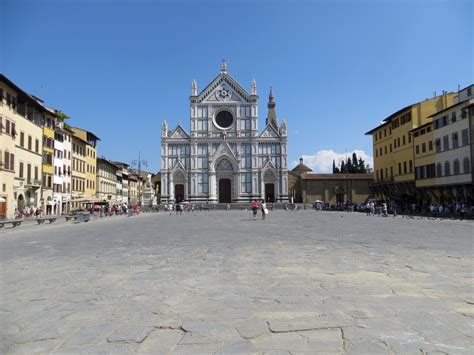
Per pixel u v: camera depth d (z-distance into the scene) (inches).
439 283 399.2
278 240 826.8
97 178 3885.3
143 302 341.4
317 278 427.2
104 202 3312.0
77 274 469.1
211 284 405.4
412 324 278.2
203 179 4045.3
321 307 319.3
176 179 4057.6
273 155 4062.5
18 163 2097.7
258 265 511.5
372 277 429.4
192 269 490.3
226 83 4124.0
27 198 2247.8
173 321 290.4
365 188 4077.3
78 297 361.7
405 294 357.1
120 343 251.6
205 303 335.6
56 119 2738.7
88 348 244.8
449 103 2613.2
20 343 254.8
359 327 273.4
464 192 2117.4
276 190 4037.9
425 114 2677.2
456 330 266.7
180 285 402.9
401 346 241.6
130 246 751.1
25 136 2190.0
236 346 244.5
